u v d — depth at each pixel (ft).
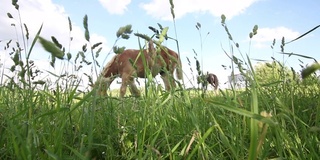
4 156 5.29
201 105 6.78
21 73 5.49
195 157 5.51
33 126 4.60
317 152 4.99
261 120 2.85
